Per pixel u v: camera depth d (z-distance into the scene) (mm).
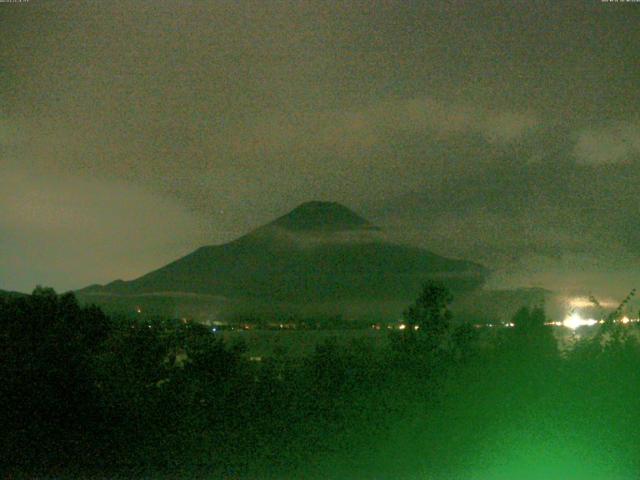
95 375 8602
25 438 8133
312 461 7879
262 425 8172
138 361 9156
